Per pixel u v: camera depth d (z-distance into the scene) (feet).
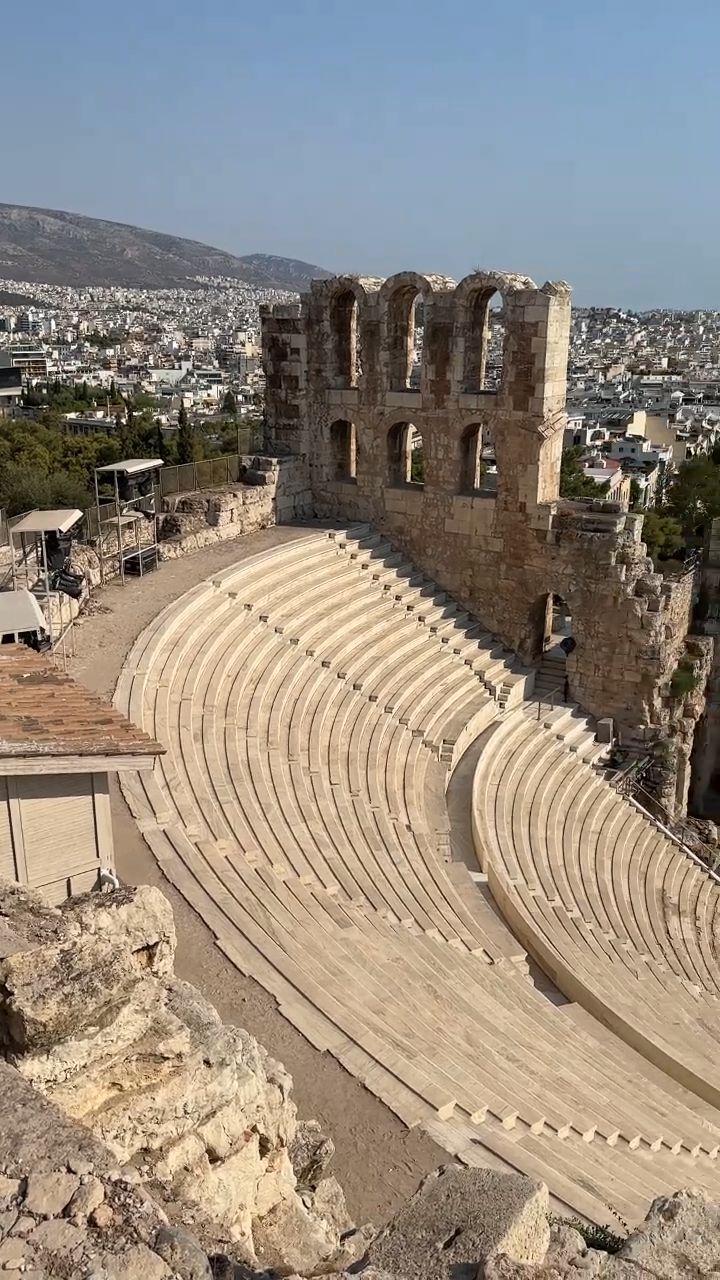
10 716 44.06
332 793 79.05
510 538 120.16
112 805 60.90
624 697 118.42
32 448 224.94
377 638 109.70
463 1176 24.22
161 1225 17.15
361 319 122.93
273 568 112.16
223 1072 25.00
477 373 120.47
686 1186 43.32
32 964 24.00
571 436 386.73
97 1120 22.38
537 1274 19.56
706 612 136.98
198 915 50.44
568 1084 49.85
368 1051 42.45
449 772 94.07
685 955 81.20
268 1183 27.27
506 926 73.56
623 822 103.50
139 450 232.73
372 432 127.13
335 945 53.57
